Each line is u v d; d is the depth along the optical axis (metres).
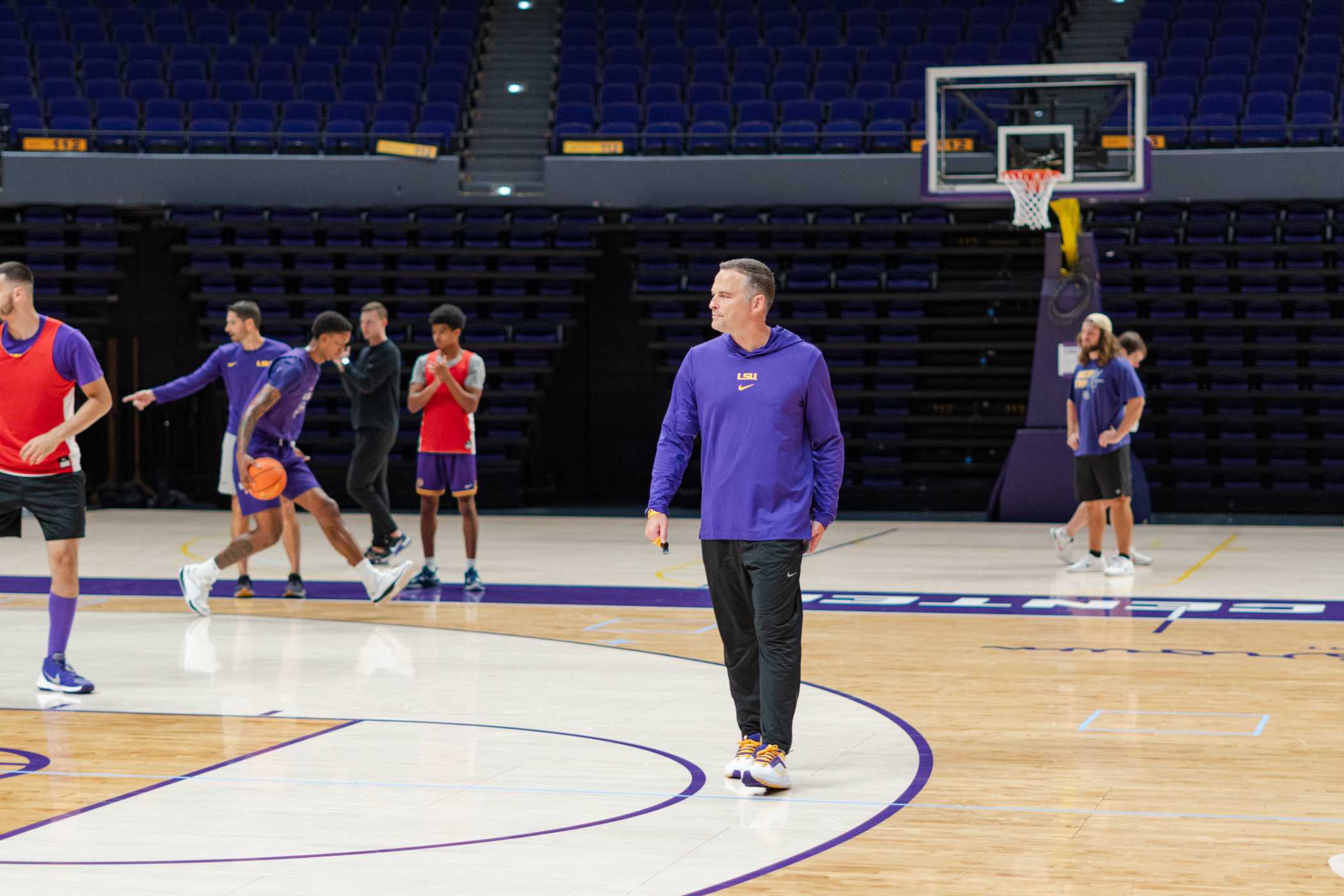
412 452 15.40
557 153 15.85
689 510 15.09
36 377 5.31
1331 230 15.21
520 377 15.59
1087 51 17.02
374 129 16.11
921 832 3.61
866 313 15.72
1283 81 15.88
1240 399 15.05
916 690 5.50
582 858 3.39
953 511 14.91
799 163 15.12
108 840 3.54
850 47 17.33
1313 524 13.31
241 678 5.77
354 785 4.09
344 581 8.87
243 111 16.23
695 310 15.89
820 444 4.09
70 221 15.78
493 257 16.11
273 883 3.20
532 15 18.53
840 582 8.90
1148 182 13.06
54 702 5.30
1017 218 13.20
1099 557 9.42
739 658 4.18
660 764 4.34
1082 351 9.19
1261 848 3.46
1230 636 6.77
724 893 3.13
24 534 12.13
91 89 16.58
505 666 6.04
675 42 17.94
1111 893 3.12
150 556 10.44
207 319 15.47
